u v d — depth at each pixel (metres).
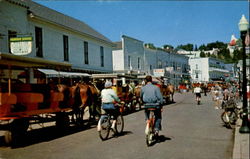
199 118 14.19
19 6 18.05
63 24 23.62
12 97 7.87
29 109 8.52
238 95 21.45
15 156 7.16
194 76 76.62
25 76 13.56
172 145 8.11
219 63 87.44
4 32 16.66
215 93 20.75
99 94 13.82
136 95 19.22
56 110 10.02
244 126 9.41
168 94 25.81
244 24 9.42
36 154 7.34
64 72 20.89
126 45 38.25
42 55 20.67
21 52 14.99
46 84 9.59
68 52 24.30
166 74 51.09
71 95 11.32
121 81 17.19
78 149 7.82
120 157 6.88
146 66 44.41
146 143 8.39
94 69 28.91
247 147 7.41
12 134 8.09
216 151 7.37
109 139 9.15
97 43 29.70
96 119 14.82
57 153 7.41
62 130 10.84
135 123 12.79
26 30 18.80
